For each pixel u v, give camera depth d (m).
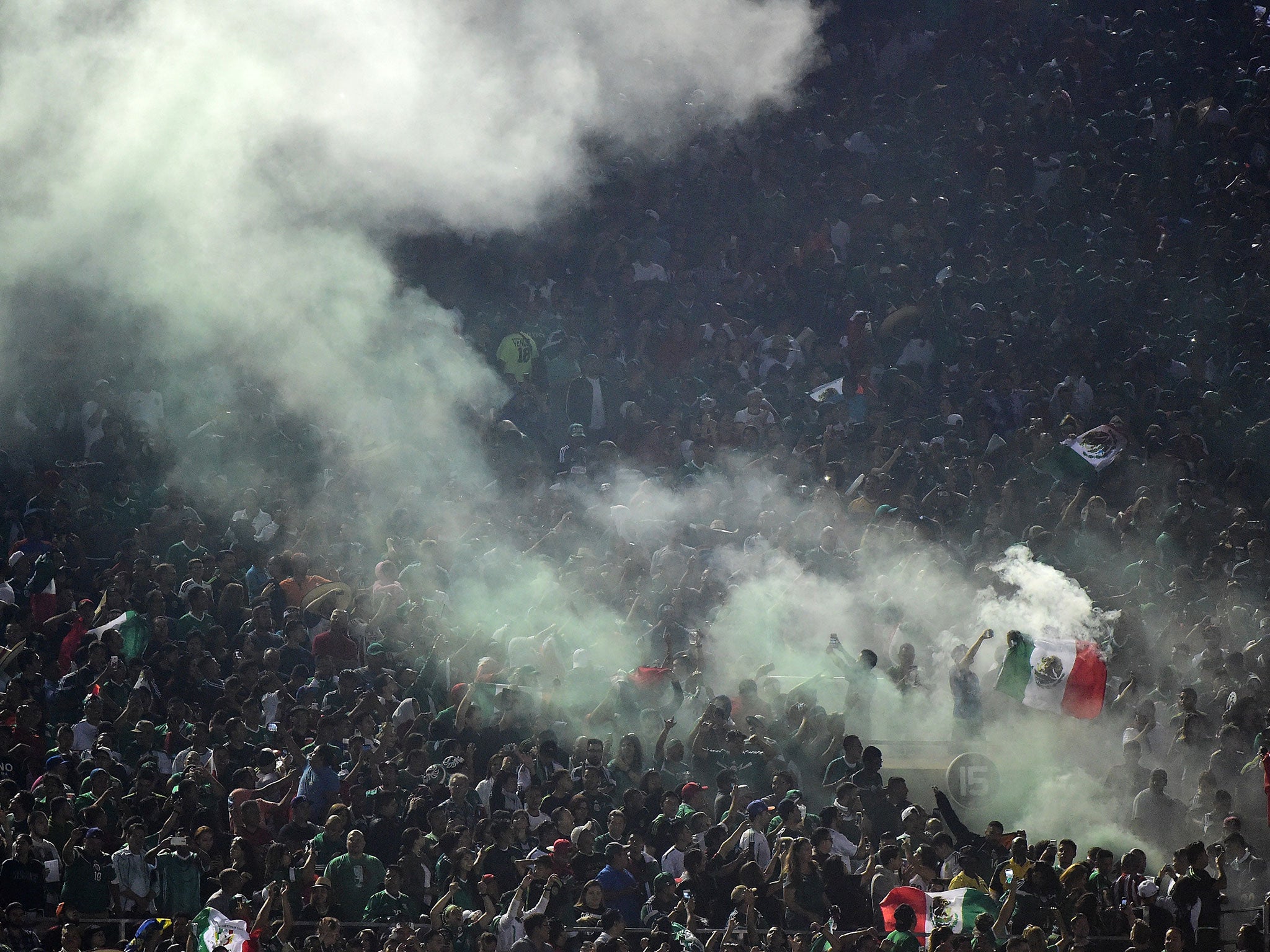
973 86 106.44
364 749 51.72
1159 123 106.00
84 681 54.12
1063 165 100.00
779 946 46.47
